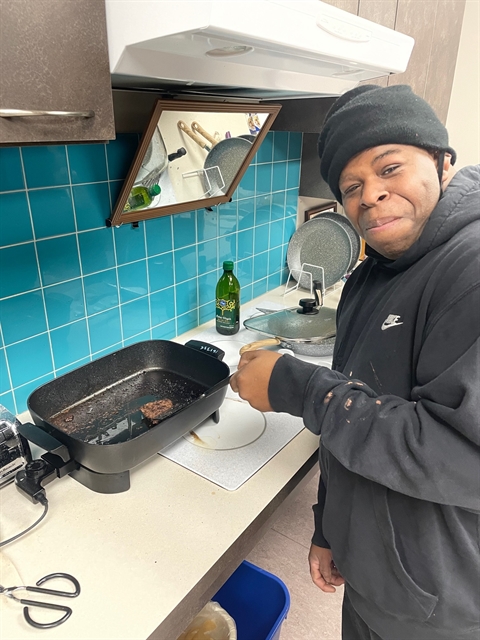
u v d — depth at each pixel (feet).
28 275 3.37
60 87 2.05
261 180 5.45
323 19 2.36
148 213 3.98
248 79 2.99
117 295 4.11
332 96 4.09
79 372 3.52
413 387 2.14
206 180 4.29
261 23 2.04
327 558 3.17
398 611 2.38
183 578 2.31
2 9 1.78
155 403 3.53
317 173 5.94
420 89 5.24
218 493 2.87
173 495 2.85
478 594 2.25
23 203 3.20
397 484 1.94
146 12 2.02
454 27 5.52
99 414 3.42
